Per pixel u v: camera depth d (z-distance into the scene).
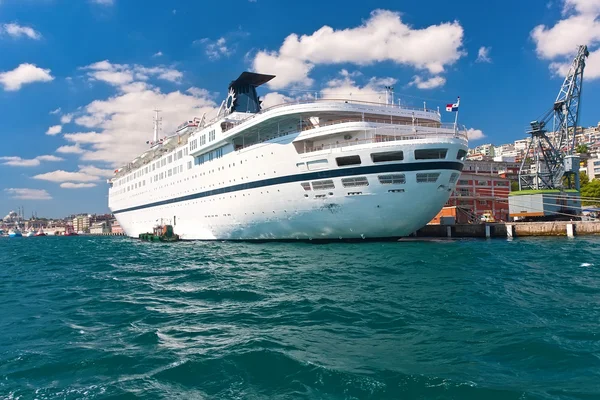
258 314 13.02
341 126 32.09
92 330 12.23
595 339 9.67
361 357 8.98
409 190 30.61
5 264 36.25
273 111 34.78
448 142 30.28
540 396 6.99
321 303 13.98
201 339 10.77
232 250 34.88
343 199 31.97
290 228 36.09
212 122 46.03
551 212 48.16
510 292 15.10
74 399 7.63
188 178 49.38
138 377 8.47
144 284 20.23
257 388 7.72
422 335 10.37
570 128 52.69
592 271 19.58
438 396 7.15
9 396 7.84
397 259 24.38
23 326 13.07
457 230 48.62
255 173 37.31
